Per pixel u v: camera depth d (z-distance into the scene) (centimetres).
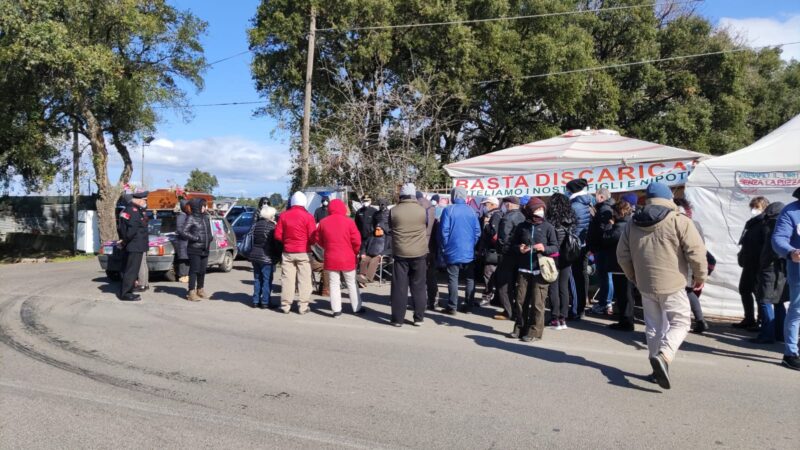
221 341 718
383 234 1155
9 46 1702
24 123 2070
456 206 905
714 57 2673
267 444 411
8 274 1486
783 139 905
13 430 432
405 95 2028
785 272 734
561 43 2281
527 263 738
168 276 1295
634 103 2680
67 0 1791
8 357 633
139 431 433
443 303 1028
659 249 543
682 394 532
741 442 425
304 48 2175
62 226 2595
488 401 506
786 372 613
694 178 902
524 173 1220
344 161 1883
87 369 591
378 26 2059
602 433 438
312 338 740
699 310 795
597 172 1145
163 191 2261
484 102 2434
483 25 2178
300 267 907
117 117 2208
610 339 755
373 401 503
